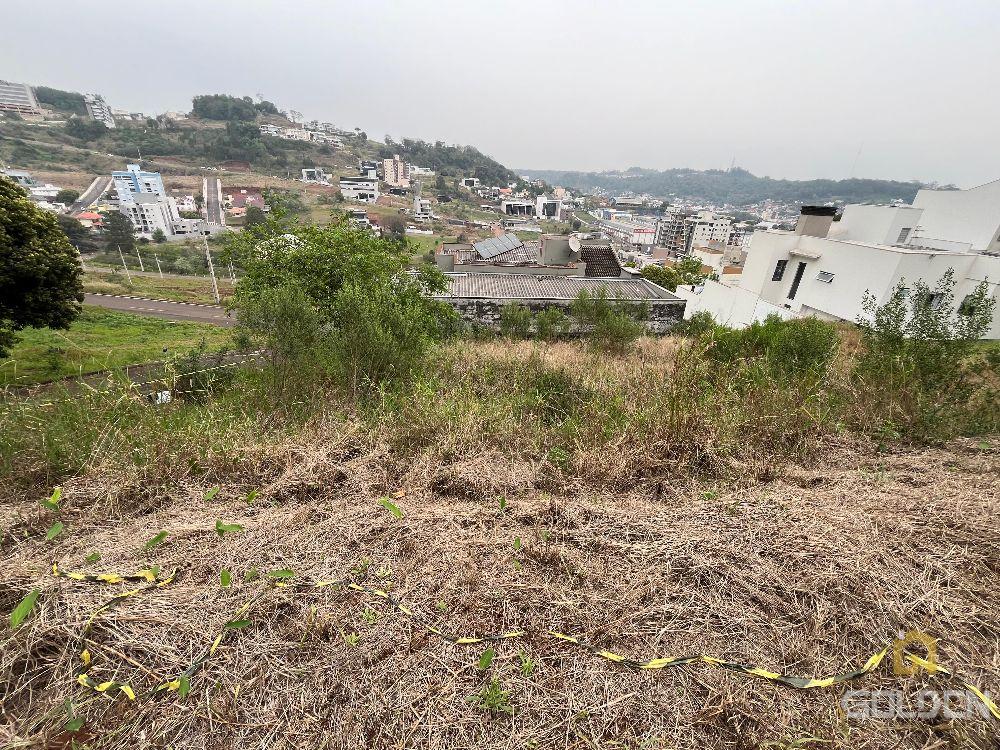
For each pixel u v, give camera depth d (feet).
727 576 5.71
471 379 14.43
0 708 4.04
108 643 4.57
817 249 49.32
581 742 3.95
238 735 3.96
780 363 15.65
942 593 5.41
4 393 9.95
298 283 23.21
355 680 4.41
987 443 9.84
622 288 46.34
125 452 8.18
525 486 8.15
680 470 8.75
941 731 4.02
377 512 7.03
